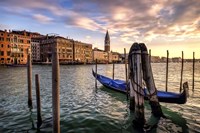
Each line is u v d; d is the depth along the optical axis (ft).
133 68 24.29
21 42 244.83
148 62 27.04
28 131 23.80
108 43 513.45
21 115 30.14
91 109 34.60
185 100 33.40
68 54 307.37
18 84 69.92
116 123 27.09
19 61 241.55
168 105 37.60
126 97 46.11
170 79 98.73
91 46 377.71
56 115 17.39
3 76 103.81
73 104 38.52
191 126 26.40
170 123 27.32
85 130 24.47
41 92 51.90
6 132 23.45
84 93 52.08
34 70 160.56
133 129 24.97
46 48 291.17
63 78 98.17
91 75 118.52
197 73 147.43
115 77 119.85
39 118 26.58
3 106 35.58
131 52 24.61
